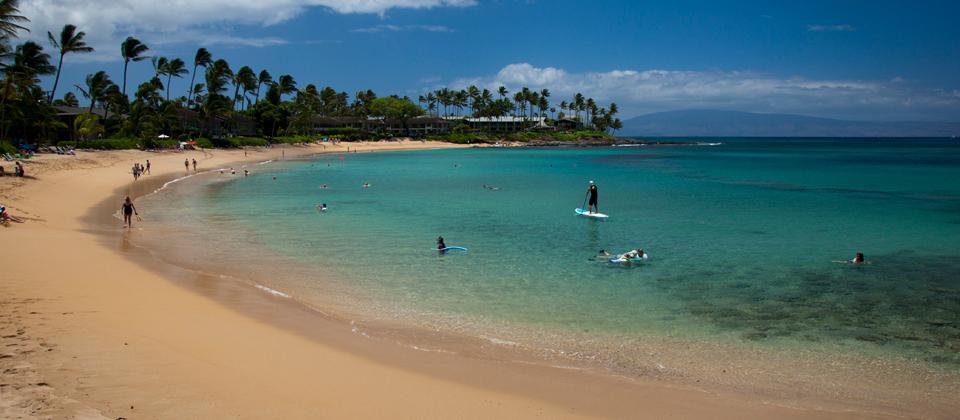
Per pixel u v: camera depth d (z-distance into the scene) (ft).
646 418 29.68
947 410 31.37
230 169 233.96
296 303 50.19
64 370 30.60
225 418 26.76
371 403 30.07
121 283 53.16
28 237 71.31
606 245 78.84
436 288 56.08
